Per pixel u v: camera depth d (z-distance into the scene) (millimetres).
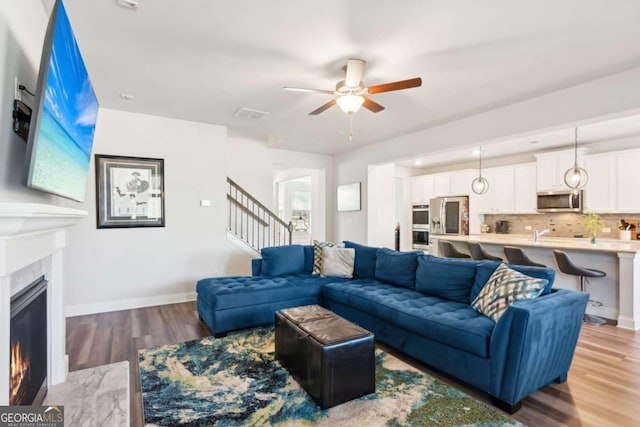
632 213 5309
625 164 5160
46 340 2098
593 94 3086
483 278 2750
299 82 3164
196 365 2545
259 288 3367
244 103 3744
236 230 6188
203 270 4570
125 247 4066
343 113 4094
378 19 2148
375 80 3090
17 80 1521
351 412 1947
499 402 2008
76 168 1851
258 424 1837
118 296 4035
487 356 2055
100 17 2121
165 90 3355
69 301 3777
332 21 2174
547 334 2035
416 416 1909
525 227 6777
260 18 2143
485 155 6824
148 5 2006
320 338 2061
